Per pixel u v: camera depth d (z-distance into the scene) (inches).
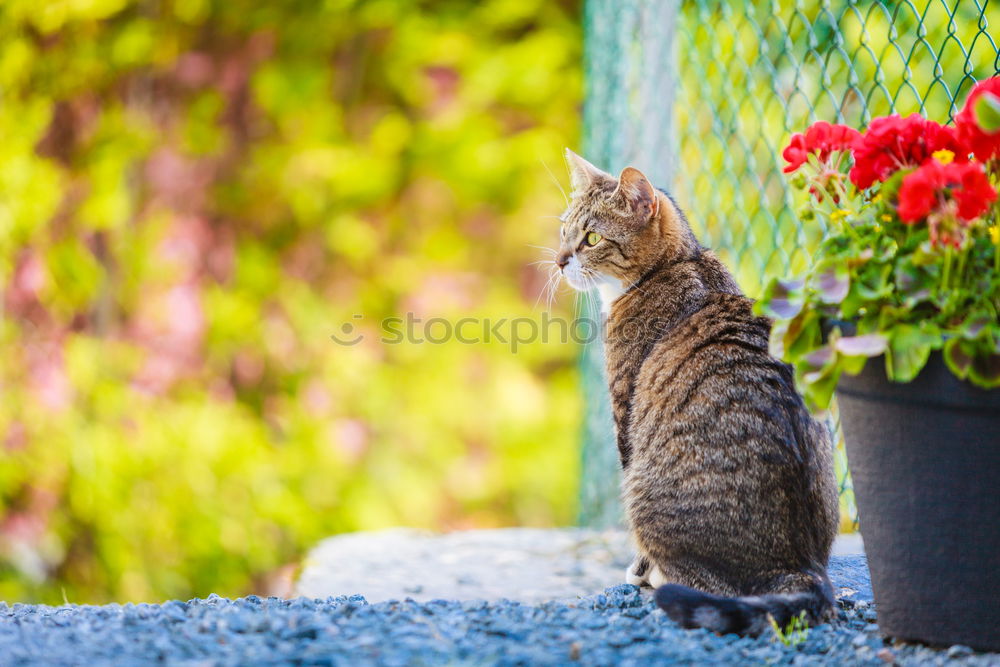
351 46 409.7
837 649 122.2
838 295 118.6
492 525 390.9
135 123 361.4
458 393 394.6
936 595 121.2
